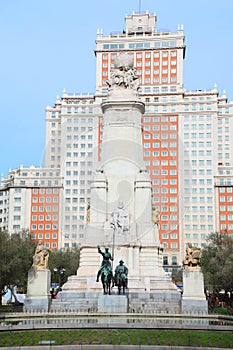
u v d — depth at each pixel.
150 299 50.69
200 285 50.00
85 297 52.03
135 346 25.88
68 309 47.84
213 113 161.75
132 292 51.97
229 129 177.88
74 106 118.56
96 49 165.88
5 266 67.06
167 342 27.64
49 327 31.70
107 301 43.00
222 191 160.25
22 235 98.69
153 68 164.38
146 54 165.12
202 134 161.38
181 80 162.88
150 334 29.83
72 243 143.88
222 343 27.52
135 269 55.88
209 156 161.88
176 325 32.41
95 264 56.88
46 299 49.06
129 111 62.22
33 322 36.75
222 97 180.25
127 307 43.38
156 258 57.19
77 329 31.66
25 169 155.25
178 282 109.69
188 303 48.38
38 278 50.47
